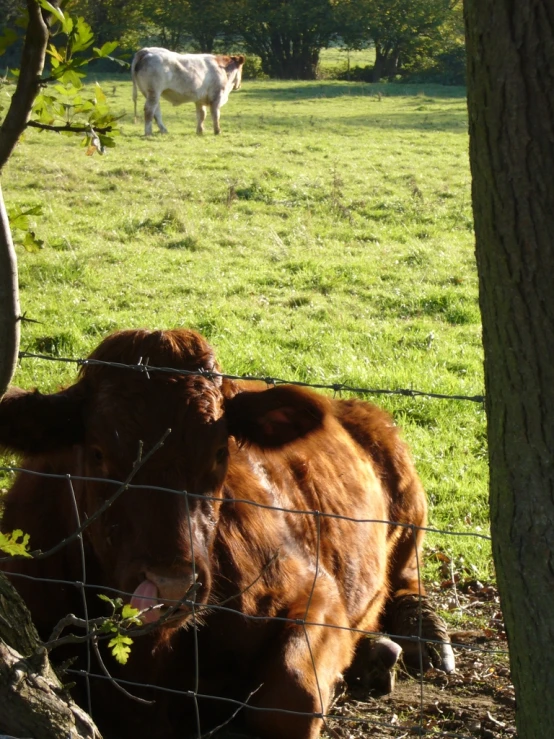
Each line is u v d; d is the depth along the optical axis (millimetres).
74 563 3027
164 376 2938
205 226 10297
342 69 37531
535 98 2148
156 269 8570
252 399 3016
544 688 2312
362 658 3428
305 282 8508
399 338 6980
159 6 35094
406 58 36250
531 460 2264
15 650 2369
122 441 2838
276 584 3195
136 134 18125
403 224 11039
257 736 3029
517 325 2229
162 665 3023
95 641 2531
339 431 3916
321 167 14234
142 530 2768
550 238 2182
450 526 4496
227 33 37031
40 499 3117
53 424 2928
